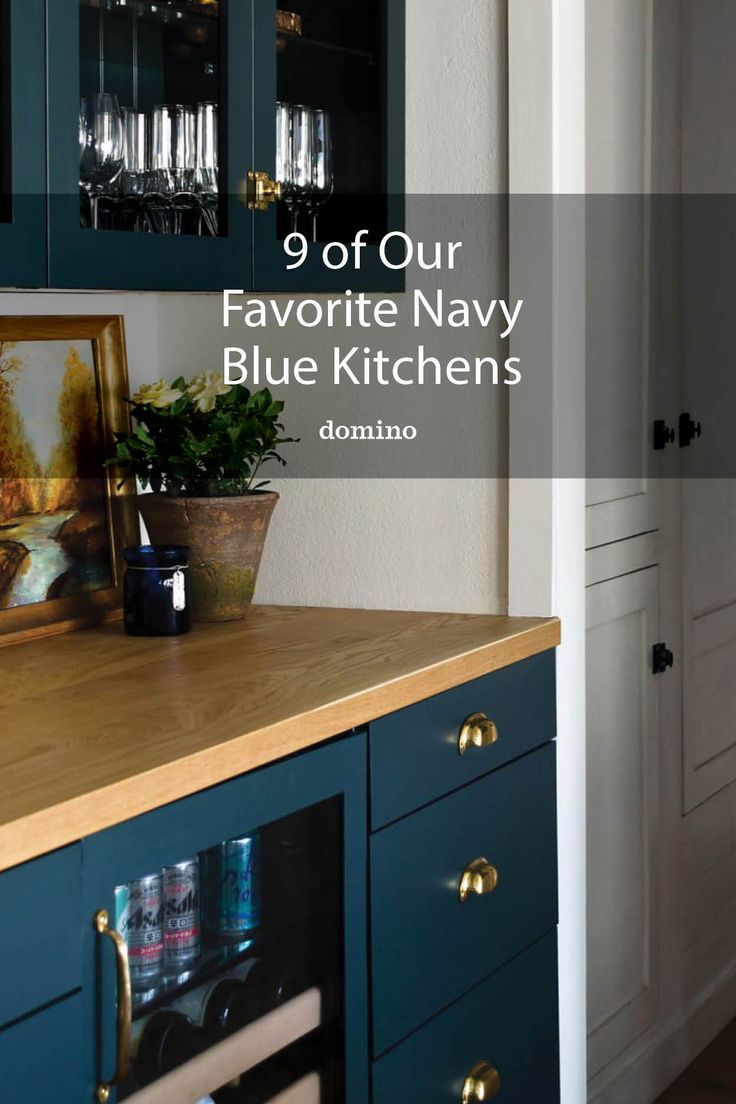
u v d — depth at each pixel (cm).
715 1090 285
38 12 156
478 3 210
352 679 170
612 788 263
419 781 177
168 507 203
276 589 231
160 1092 141
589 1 240
